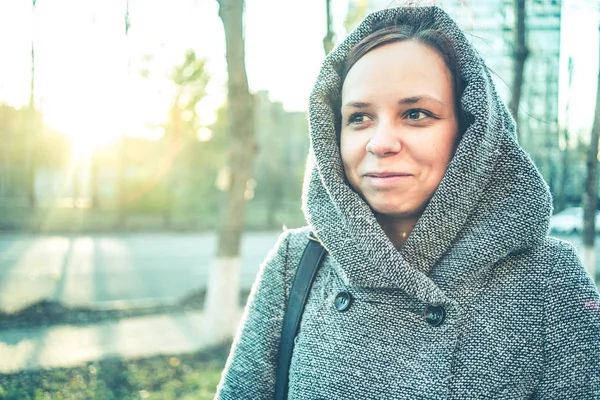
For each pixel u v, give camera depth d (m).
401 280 0.96
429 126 0.99
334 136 1.08
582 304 0.98
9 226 19.72
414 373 0.99
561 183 5.48
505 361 0.97
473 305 1.00
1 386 4.81
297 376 1.11
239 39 6.03
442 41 1.00
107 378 5.16
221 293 6.44
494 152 0.96
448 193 0.95
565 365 0.95
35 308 7.79
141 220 24.45
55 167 24.23
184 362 5.79
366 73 1.01
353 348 1.05
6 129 18.98
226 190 6.47
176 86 17.73
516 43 3.74
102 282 10.70
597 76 4.52
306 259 1.21
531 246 1.00
